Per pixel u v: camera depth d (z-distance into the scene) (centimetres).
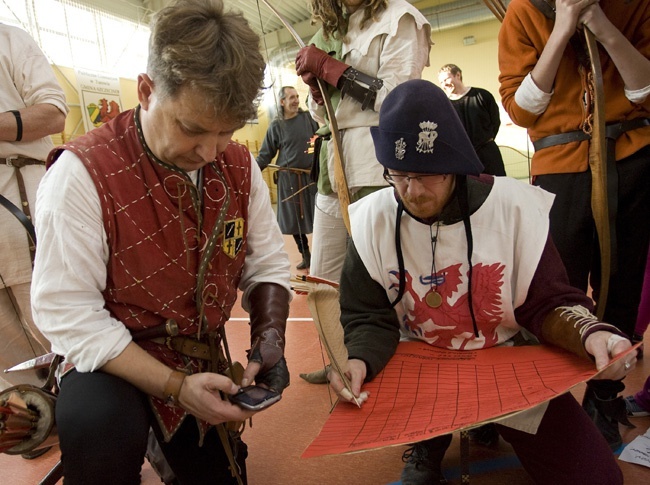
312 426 152
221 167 89
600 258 127
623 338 83
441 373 101
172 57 65
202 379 78
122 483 76
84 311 76
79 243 75
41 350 158
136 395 80
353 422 89
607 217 115
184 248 83
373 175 155
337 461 134
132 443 76
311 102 177
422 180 91
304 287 103
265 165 404
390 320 112
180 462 96
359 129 156
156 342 86
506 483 119
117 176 77
